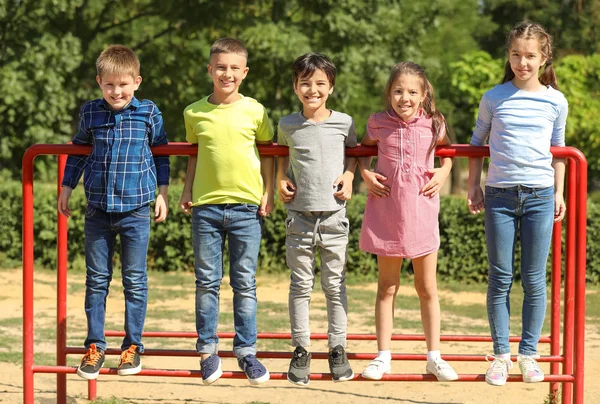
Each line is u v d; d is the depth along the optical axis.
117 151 4.99
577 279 5.26
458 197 15.18
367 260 14.85
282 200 5.09
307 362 5.08
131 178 5.00
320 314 11.43
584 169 5.17
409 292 13.35
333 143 5.00
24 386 5.25
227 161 4.99
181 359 8.73
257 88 21.06
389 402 6.91
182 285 13.92
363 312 11.65
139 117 5.04
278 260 15.22
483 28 33.47
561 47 33.66
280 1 19.73
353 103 25.83
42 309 11.67
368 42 20.03
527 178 4.99
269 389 7.35
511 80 5.21
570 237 5.74
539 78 5.19
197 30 21.39
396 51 21.84
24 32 18.42
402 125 5.01
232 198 5.00
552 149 5.16
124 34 24.31
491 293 5.18
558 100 5.06
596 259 14.41
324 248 5.05
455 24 30.69
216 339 5.19
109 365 8.17
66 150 5.16
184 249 15.41
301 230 5.03
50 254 15.52
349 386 7.49
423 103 5.06
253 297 5.11
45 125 18.92
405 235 5.03
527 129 5.00
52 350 8.98
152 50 23.47
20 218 15.88
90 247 5.12
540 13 34.12
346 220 5.06
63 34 21.17
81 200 15.36
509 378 5.19
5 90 17.81
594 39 33.69
